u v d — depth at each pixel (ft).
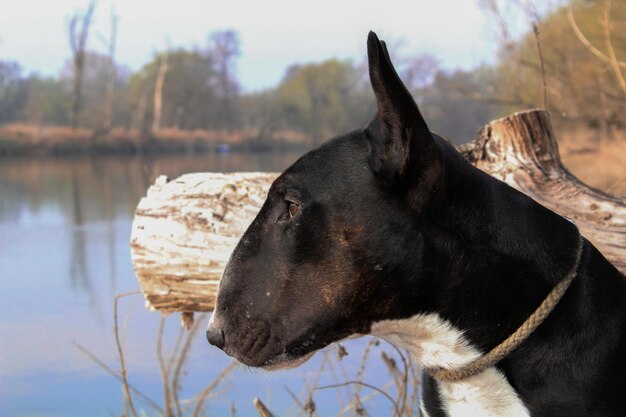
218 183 4.46
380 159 3.35
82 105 46.34
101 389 5.77
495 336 3.44
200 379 5.94
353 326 3.47
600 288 3.49
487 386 3.46
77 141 38.70
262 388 5.75
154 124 45.39
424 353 3.52
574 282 3.45
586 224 4.35
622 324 3.46
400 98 3.24
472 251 3.40
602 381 3.38
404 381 4.56
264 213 3.53
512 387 3.43
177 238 4.41
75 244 10.71
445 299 3.42
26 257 9.81
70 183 19.98
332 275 3.42
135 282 8.49
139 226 4.46
